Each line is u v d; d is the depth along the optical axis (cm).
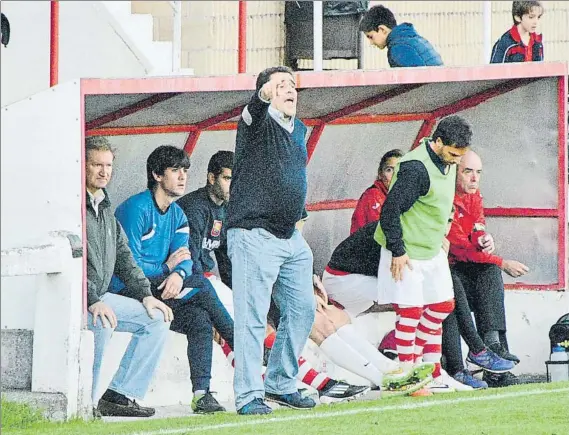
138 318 2577
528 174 3338
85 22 3516
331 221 3453
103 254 2558
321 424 2330
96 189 2564
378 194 3167
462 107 3369
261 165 2420
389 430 2269
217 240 2848
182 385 2794
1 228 2547
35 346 2459
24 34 3259
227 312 2678
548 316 3225
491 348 2986
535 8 3562
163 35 4088
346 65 4134
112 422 2416
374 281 2894
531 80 3266
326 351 2734
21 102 2539
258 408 2444
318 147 3312
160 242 2712
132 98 2702
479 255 3033
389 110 3322
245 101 2869
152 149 2997
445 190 2730
